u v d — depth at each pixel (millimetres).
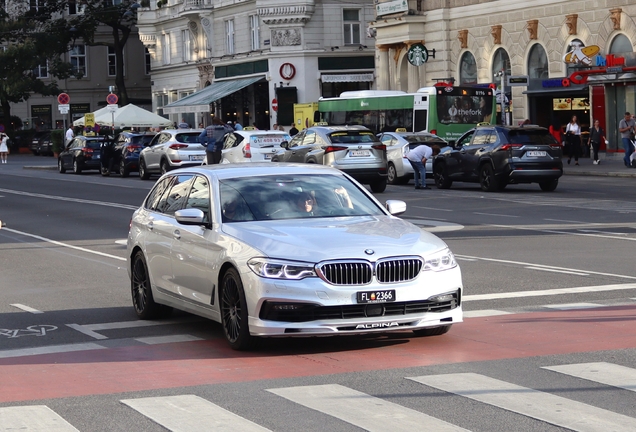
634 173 47562
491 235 26531
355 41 87125
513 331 13594
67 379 11461
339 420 9297
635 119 51781
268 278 12125
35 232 31391
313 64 86062
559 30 59438
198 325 15102
